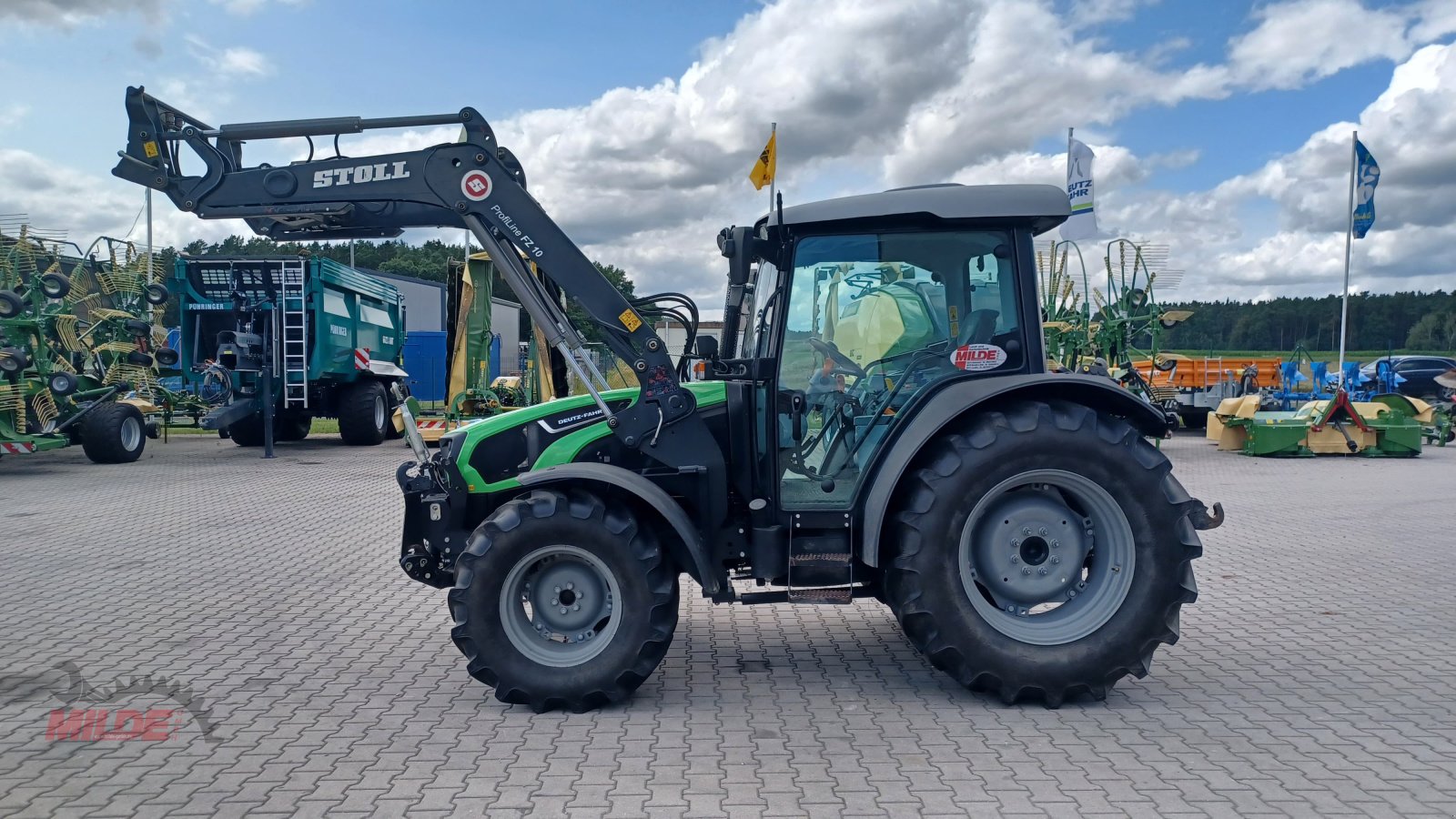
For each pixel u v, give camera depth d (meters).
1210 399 20.89
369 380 18.34
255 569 7.40
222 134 4.81
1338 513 10.12
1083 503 4.45
